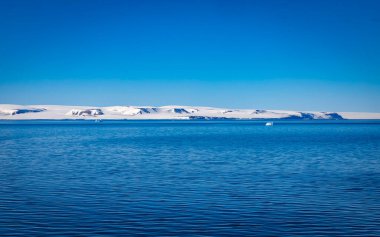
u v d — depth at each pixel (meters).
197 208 23.58
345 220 21.05
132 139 97.12
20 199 25.91
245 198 26.30
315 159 50.81
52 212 22.55
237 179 34.38
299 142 85.50
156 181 33.19
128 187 30.31
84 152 61.28
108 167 42.75
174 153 59.50
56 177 35.31
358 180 33.75
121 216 21.73
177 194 27.62
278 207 23.84
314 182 32.72
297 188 29.94
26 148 69.19
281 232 19.09
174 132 140.88
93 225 20.09
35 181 33.06
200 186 30.81
